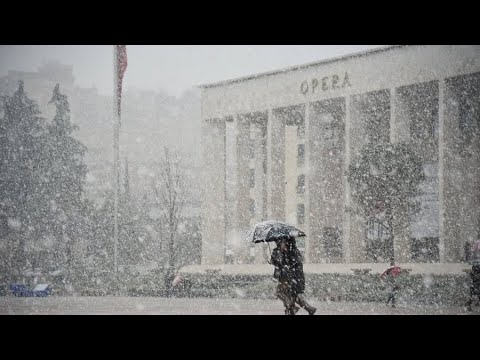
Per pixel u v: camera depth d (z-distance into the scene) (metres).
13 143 65.19
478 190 44.97
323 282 33.44
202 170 59.91
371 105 51.25
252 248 60.97
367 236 50.00
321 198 53.06
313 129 52.81
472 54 44.78
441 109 45.62
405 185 38.66
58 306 19.62
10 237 64.06
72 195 65.38
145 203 81.81
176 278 34.25
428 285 29.34
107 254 66.81
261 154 60.75
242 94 57.59
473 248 17.08
